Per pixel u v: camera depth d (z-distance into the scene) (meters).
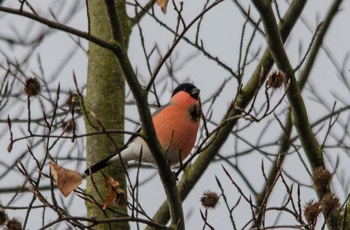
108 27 11.20
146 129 7.67
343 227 7.91
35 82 7.56
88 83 11.04
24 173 7.82
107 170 10.48
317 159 9.95
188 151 11.14
